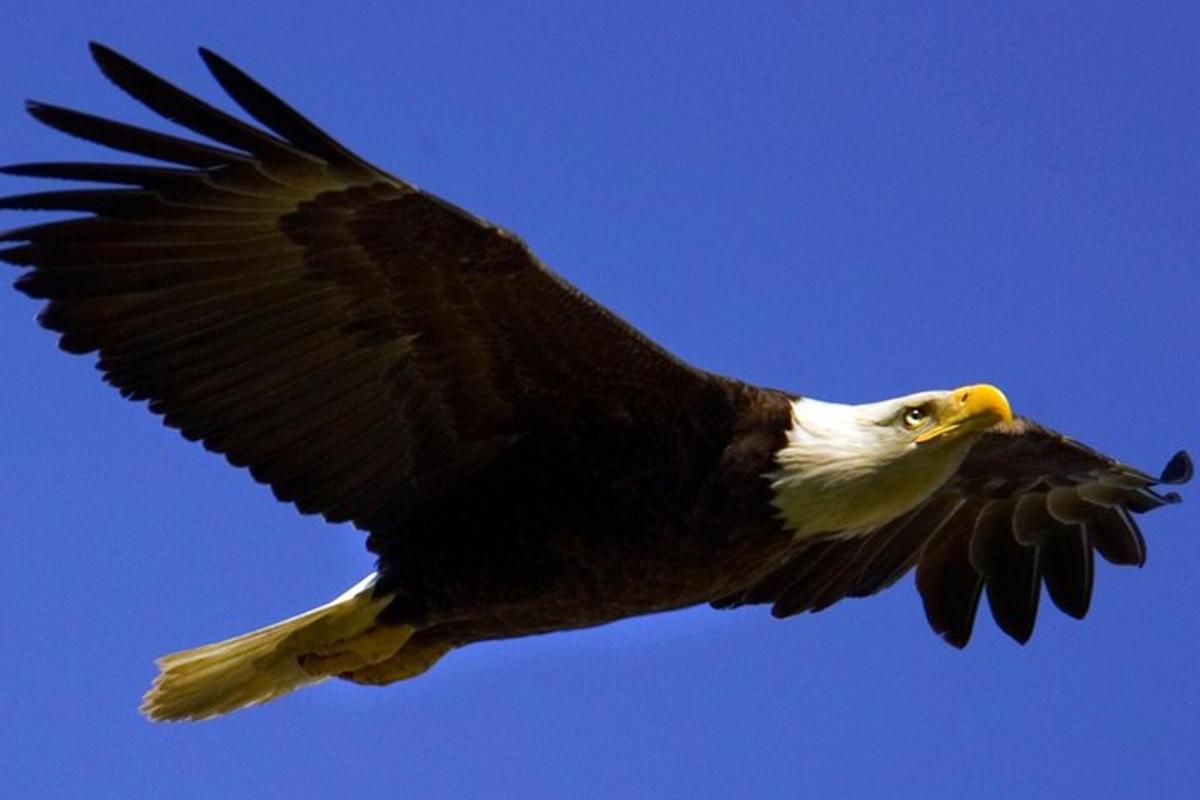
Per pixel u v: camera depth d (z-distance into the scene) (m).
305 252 13.67
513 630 15.02
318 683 15.02
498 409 14.42
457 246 13.54
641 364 14.26
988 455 16.81
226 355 13.91
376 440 14.37
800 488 14.71
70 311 13.66
